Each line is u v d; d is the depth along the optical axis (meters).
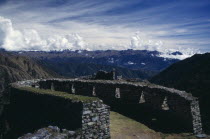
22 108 17.83
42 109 15.31
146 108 21.16
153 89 20.70
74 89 26.67
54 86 27.81
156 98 20.36
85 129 11.85
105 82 24.84
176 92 18.64
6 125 18.97
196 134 16.77
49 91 16.31
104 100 24.52
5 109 20.17
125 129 16.61
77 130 11.48
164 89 19.75
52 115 14.20
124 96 23.20
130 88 22.77
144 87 21.61
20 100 18.25
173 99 18.73
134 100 22.36
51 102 14.46
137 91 22.20
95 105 12.35
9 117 19.41
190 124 17.16
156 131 17.02
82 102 11.89
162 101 19.81
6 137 18.09
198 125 17.42
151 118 19.59
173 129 17.41
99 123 12.48
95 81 25.94
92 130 12.16
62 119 13.24
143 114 20.61
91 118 12.14
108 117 12.93
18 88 18.83
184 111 17.64
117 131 15.93
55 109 14.00
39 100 15.71
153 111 20.48
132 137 15.16
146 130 16.91
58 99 13.84
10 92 20.28
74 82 26.69
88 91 25.58
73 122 12.30
